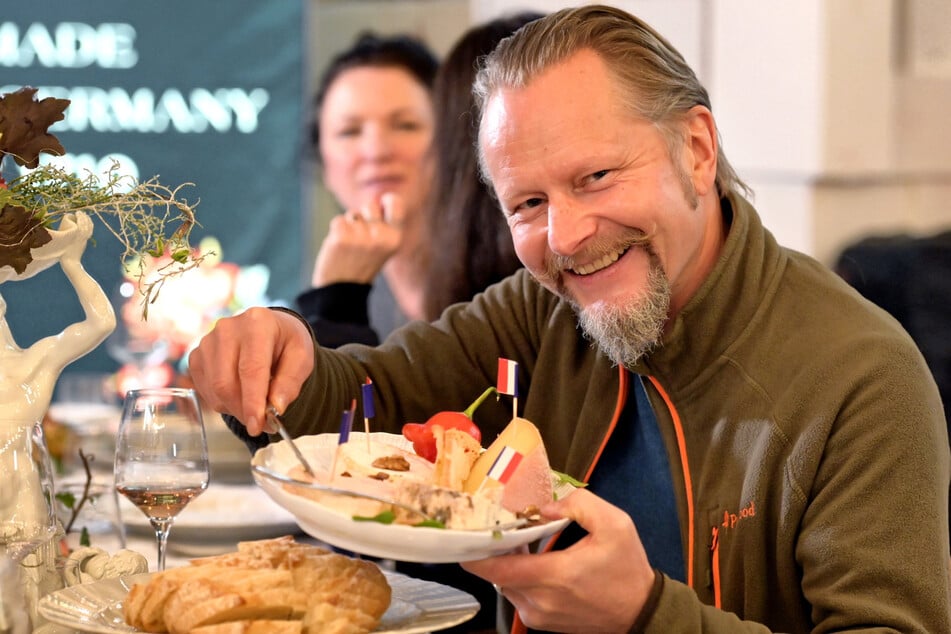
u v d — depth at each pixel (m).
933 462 1.26
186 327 3.11
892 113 3.70
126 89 4.33
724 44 3.85
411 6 4.31
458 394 1.70
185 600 0.97
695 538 1.40
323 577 1.01
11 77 4.28
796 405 1.33
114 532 1.51
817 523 1.26
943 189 3.72
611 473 1.58
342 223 2.59
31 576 1.14
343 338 2.39
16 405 1.21
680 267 1.39
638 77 1.32
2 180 1.23
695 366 1.44
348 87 4.11
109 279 3.98
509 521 1.02
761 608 1.36
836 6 3.65
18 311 4.09
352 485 1.04
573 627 1.11
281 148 4.36
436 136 2.44
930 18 3.63
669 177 1.35
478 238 2.32
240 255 4.39
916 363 1.33
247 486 2.37
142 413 1.31
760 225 1.48
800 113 3.73
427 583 1.18
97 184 1.30
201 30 4.32
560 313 1.65
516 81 1.33
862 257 3.34
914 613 1.19
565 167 1.30
